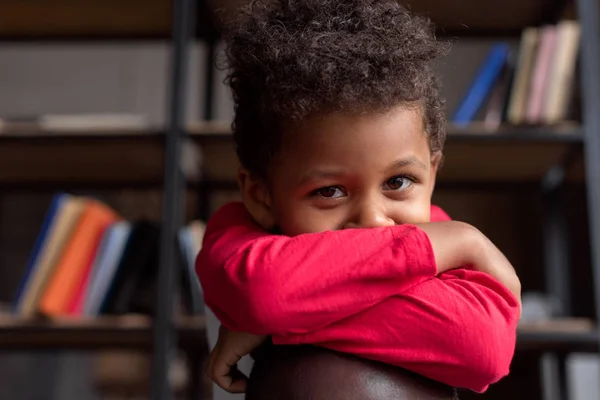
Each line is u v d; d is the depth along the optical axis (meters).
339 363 0.46
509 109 1.52
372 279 0.47
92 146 1.61
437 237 0.50
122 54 2.42
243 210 0.60
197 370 1.89
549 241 1.86
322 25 0.53
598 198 1.47
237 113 0.58
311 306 0.46
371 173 0.50
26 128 1.54
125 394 2.49
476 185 1.91
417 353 0.46
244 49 0.56
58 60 2.43
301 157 0.51
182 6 1.57
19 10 1.73
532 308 1.79
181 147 1.51
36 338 1.61
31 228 2.26
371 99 0.49
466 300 0.47
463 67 1.96
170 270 1.45
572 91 1.58
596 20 1.52
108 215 1.63
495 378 0.47
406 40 0.53
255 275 0.47
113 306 1.54
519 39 1.80
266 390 0.47
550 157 1.65
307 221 0.51
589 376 1.86
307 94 0.50
